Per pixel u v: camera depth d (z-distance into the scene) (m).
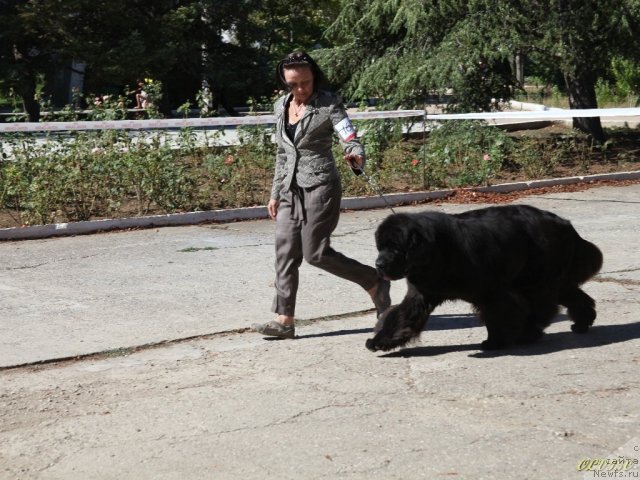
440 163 13.94
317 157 6.39
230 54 29.44
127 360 6.31
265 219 11.73
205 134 14.16
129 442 4.81
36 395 5.62
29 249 10.02
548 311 6.36
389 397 5.32
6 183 11.40
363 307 7.52
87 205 11.68
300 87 6.33
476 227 5.90
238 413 5.15
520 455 4.40
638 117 22.45
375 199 12.45
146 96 15.88
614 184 14.02
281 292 6.61
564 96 29.73
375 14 17.58
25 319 7.33
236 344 6.60
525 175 14.57
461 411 5.04
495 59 16.73
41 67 26.70
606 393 5.25
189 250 9.87
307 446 4.63
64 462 4.60
